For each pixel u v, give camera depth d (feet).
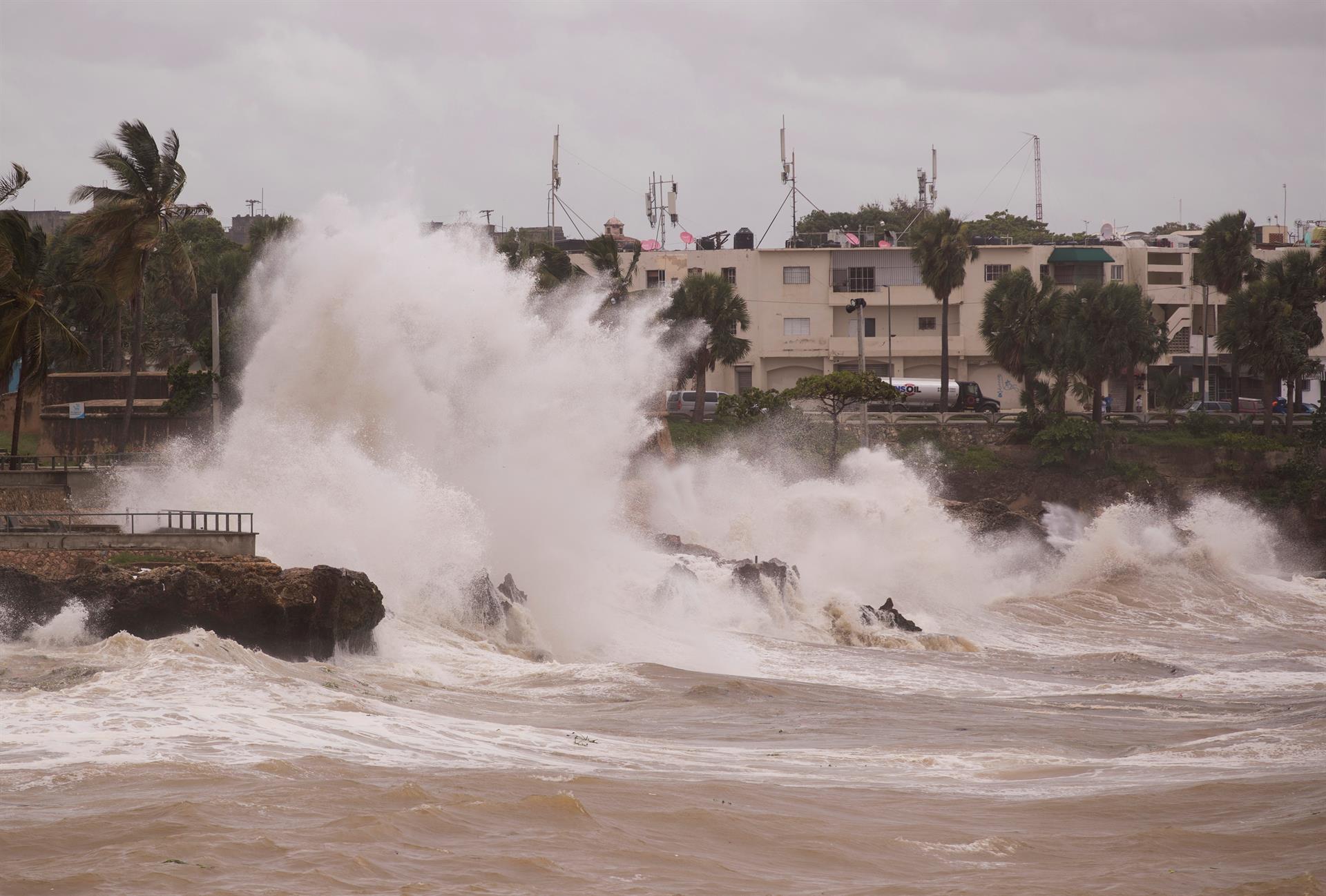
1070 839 70.23
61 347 258.98
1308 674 170.60
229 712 97.86
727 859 63.21
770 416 355.36
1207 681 161.17
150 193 258.78
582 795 75.20
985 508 299.99
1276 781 86.53
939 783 87.56
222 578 136.77
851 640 210.59
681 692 131.13
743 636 192.85
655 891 56.65
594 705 122.42
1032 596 275.80
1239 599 283.59
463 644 156.04
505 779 78.74
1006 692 153.07
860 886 59.36
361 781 75.92
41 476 201.98
